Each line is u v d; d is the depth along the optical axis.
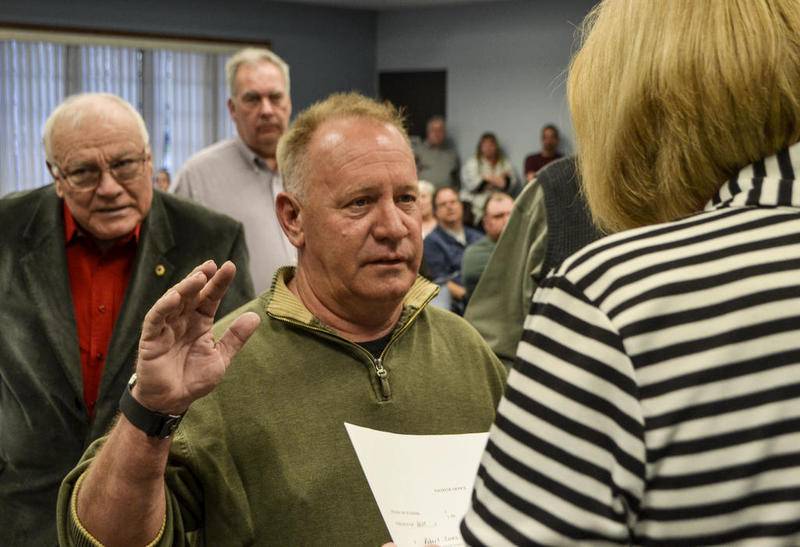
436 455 1.22
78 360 1.98
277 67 3.34
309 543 1.22
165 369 0.99
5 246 2.01
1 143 10.59
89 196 1.95
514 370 0.78
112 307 2.06
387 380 1.31
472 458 1.24
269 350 1.29
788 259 0.73
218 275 0.99
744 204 0.77
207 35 11.39
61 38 10.59
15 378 1.95
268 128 3.27
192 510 1.22
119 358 1.96
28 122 10.69
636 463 0.71
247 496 1.23
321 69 12.23
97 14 10.73
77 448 1.96
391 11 12.37
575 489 0.73
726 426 0.70
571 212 2.01
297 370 1.28
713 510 0.70
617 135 0.84
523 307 2.12
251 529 1.22
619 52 0.85
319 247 1.32
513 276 2.15
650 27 0.82
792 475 0.70
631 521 0.73
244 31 11.66
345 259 1.29
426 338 1.40
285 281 1.42
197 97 11.52
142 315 2.00
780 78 0.76
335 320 1.34
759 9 0.78
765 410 0.70
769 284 0.72
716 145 0.79
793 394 0.70
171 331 0.99
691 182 0.81
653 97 0.81
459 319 1.47
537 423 0.75
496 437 0.78
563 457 0.73
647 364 0.72
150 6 11.02
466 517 0.78
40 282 2.00
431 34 12.07
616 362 0.72
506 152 11.55
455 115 11.96
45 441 1.94
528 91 11.31
